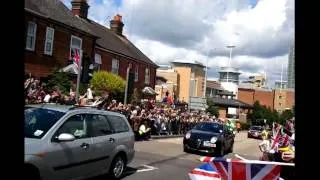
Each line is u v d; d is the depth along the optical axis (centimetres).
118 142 1000
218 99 9431
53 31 2858
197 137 1873
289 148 903
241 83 12412
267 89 11456
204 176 438
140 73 4488
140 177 1095
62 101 1597
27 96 1482
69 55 3025
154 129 2739
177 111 3406
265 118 8638
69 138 779
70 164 804
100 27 4206
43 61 2769
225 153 2089
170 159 1575
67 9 3188
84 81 1471
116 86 2961
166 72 8112
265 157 1062
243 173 404
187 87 8369
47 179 739
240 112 9462
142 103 3123
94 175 902
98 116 943
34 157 709
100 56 3653
